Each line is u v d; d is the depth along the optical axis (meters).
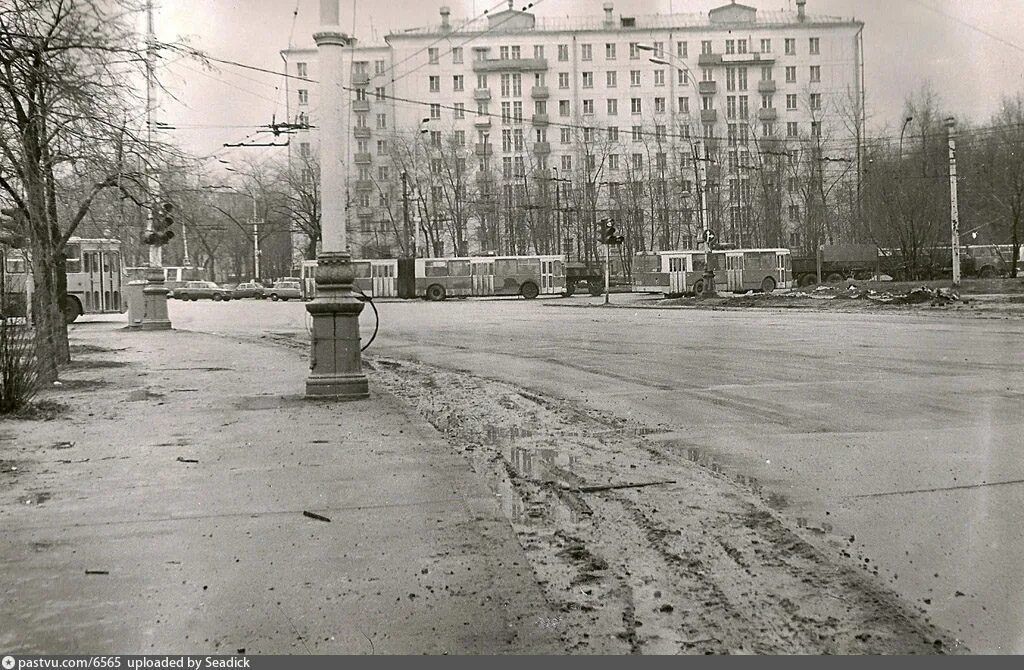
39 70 11.31
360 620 4.14
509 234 74.19
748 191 64.56
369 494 6.40
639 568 4.80
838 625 4.01
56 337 15.28
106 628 4.08
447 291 55.50
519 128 74.00
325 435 8.81
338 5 11.20
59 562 4.97
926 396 10.43
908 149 45.22
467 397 11.74
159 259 27.55
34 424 9.67
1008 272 50.88
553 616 4.17
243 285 75.50
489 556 5.00
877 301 31.75
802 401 10.40
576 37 72.56
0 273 10.96
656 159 72.25
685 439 8.37
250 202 69.56
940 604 4.22
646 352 17.28
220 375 14.62
